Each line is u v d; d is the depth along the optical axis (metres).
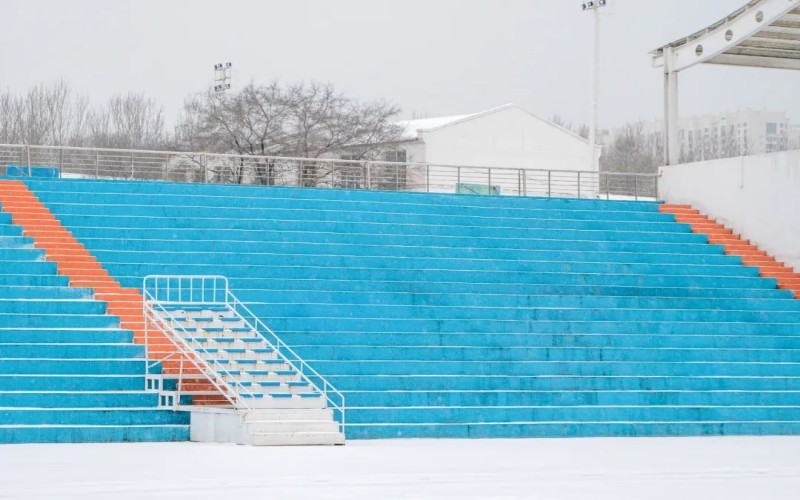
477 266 30.02
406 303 27.41
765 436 23.02
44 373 22.08
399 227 31.17
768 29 33.72
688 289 30.72
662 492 13.56
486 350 25.19
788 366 26.45
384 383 23.30
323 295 26.77
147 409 20.80
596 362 25.17
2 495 12.52
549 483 14.32
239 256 28.05
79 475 14.49
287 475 14.67
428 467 15.99
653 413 23.48
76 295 25.44
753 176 34.03
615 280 30.53
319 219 31.02
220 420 19.91
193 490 13.05
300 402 20.16
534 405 23.44
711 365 25.95
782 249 33.03
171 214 29.91
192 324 22.73
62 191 30.02
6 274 25.77
